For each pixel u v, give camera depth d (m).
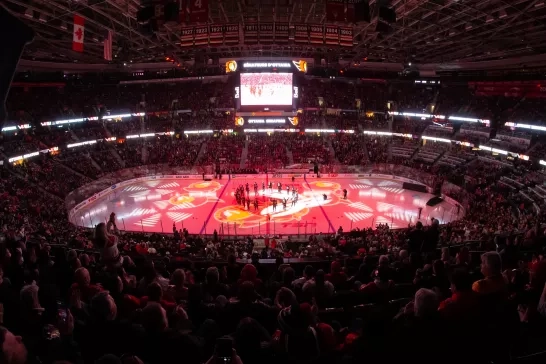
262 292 8.80
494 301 5.22
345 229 39.25
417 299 4.85
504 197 41.47
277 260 12.20
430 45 45.78
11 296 6.55
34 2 32.03
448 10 34.16
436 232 11.72
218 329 6.02
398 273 9.97
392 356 4.50
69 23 37.62
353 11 25.58
